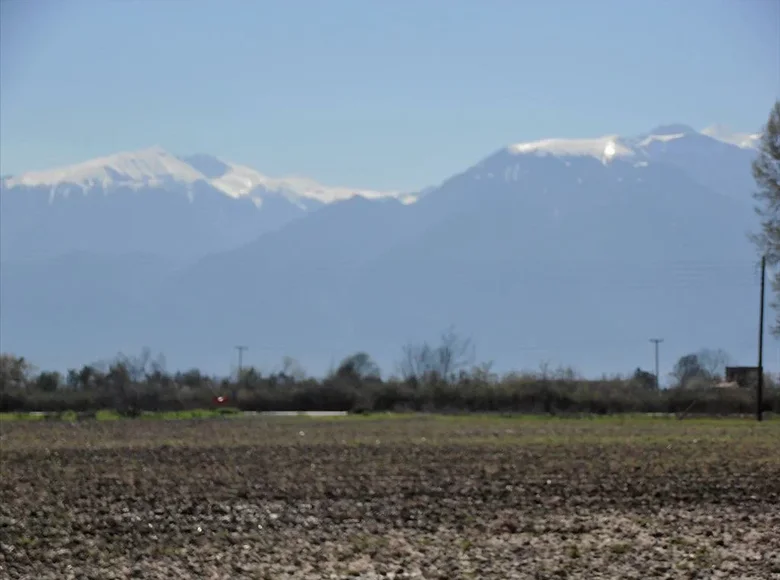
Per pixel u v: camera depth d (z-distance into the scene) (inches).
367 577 1962.4
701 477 3617.1
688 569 1990.7
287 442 5492.1
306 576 1969.7
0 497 3149.6
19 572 2018.9
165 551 2237.9
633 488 3319.4
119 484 3491.6
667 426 7106.3
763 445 5068.9
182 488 3371.1
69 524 2613.2
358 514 2795.3
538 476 3668.8
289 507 2930.6
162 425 7426.2
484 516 2743.6
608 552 2192.4
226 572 2015.3
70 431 6643.7
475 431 6535.4
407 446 5123.0
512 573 1972.2
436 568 2032.5
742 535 2411.4
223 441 5600.4
